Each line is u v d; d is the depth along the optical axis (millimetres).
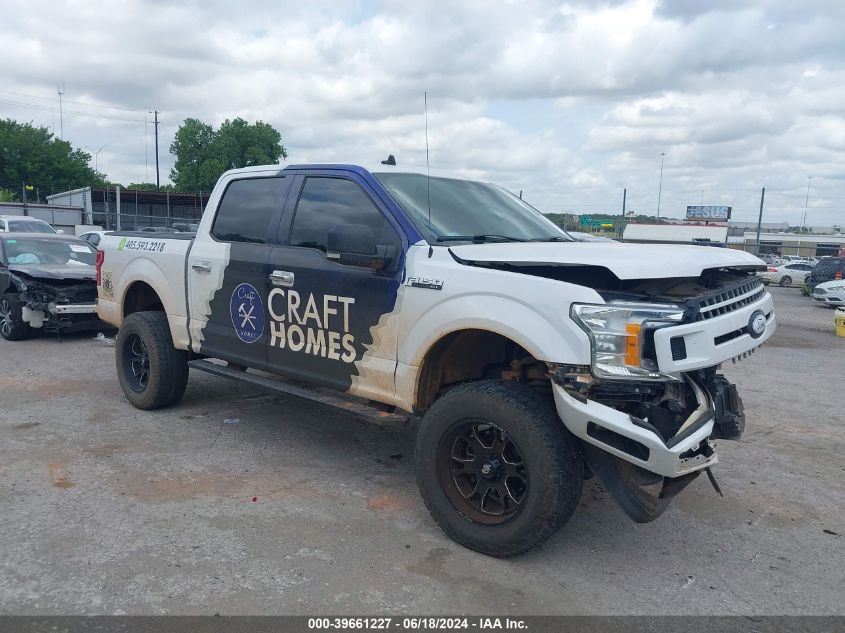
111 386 7094
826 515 4402
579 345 3279
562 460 3396
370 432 5781
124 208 45031
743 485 4883
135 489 4402
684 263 3451
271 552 3633
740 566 3684
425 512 4215
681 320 3307
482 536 3621
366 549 3709
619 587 3418
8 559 3463
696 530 4117
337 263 4359
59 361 8367
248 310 4988
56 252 10898
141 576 3344
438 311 3777
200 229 5559
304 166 4879
